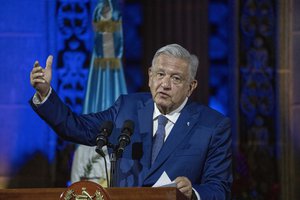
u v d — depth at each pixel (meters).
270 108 25.02
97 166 19.89
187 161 14.30
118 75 21.34
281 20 25.17
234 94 25.06
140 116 14.79
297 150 24.80
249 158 24.66
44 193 12.20
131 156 14.51
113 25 21.42
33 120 24.31
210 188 13.80
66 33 24.47
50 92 14.27
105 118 15.10
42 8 24.59
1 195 12.23
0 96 24.31
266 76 25.11
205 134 14.49
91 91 21.25
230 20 25.50
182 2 26.06
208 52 25.92
